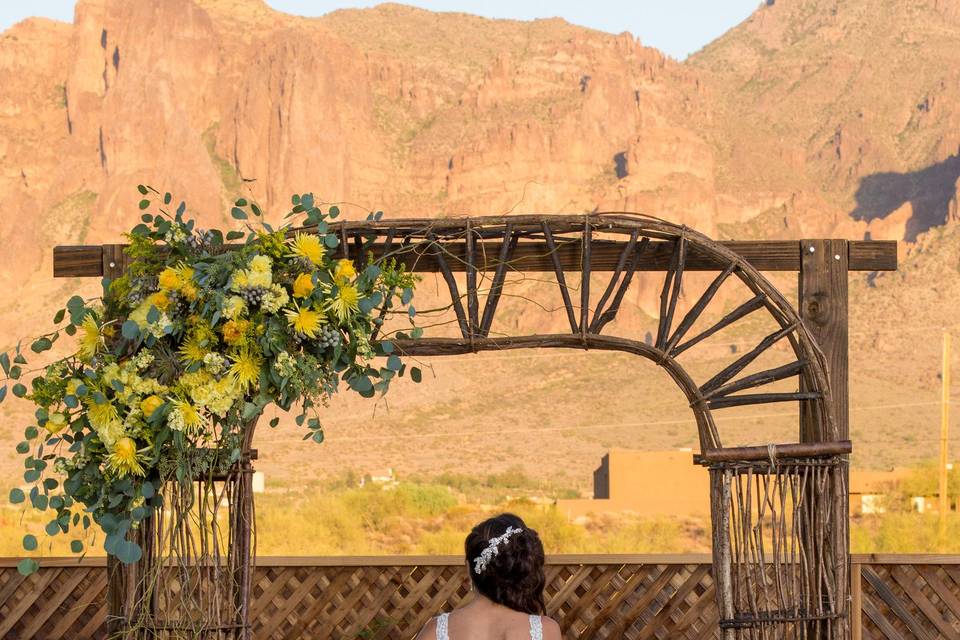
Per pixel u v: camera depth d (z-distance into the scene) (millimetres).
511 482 81062
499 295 5129
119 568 5199
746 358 5320
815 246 5562
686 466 40062
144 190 4824
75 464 4453
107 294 4816
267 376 4605
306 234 4848
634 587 6109
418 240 5316
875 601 6070
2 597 6188
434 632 3312
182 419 4387
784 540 5168
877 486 36969
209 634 4688
